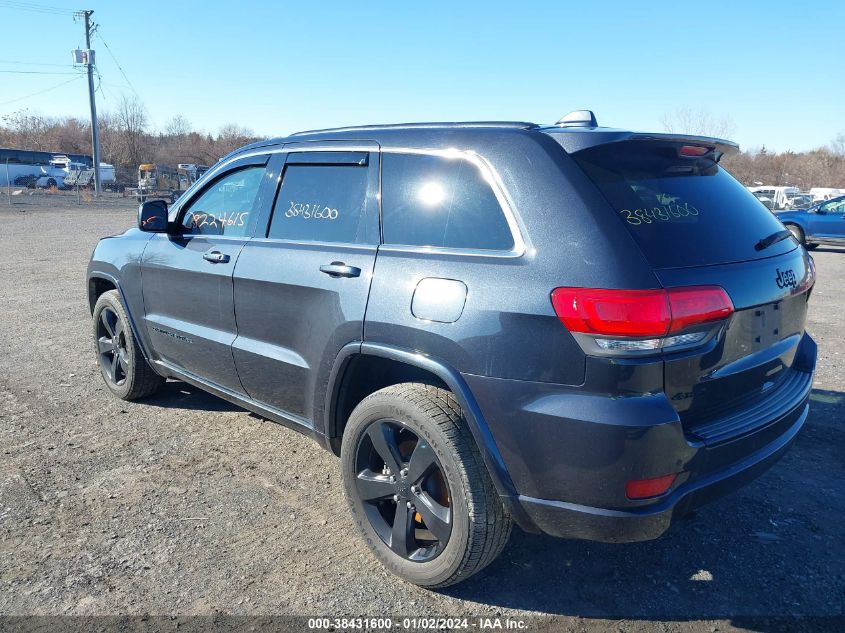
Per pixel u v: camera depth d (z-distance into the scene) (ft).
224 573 9.93
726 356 8.52
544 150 8.82
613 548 10.61
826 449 13.91
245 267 12.16
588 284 7.88
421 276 9.34
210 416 16.03
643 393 7.76
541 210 8.53
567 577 9.87
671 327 7.75
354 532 11.09
